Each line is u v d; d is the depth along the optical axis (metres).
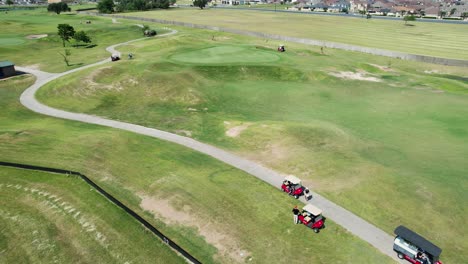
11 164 34.38
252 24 159.88
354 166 35.25
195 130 44.88
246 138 41.72
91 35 122.44
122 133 43.00
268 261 23.14
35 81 66.38
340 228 26.39
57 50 99.88
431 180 33.22
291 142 40.12
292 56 85.38
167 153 37.94
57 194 30.19
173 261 23.44
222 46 92.56
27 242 24.94
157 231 25.34
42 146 38.53
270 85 64.44
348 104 55.88
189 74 64.88
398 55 93.31
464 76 78.62
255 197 29.88
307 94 60.38
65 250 24.28
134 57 81.19
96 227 26.38
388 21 173.62
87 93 57.94
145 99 56.56
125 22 158.50
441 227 27.03
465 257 24.12
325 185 31.92
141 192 30.47
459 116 50.03
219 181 32.22
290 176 30.50
